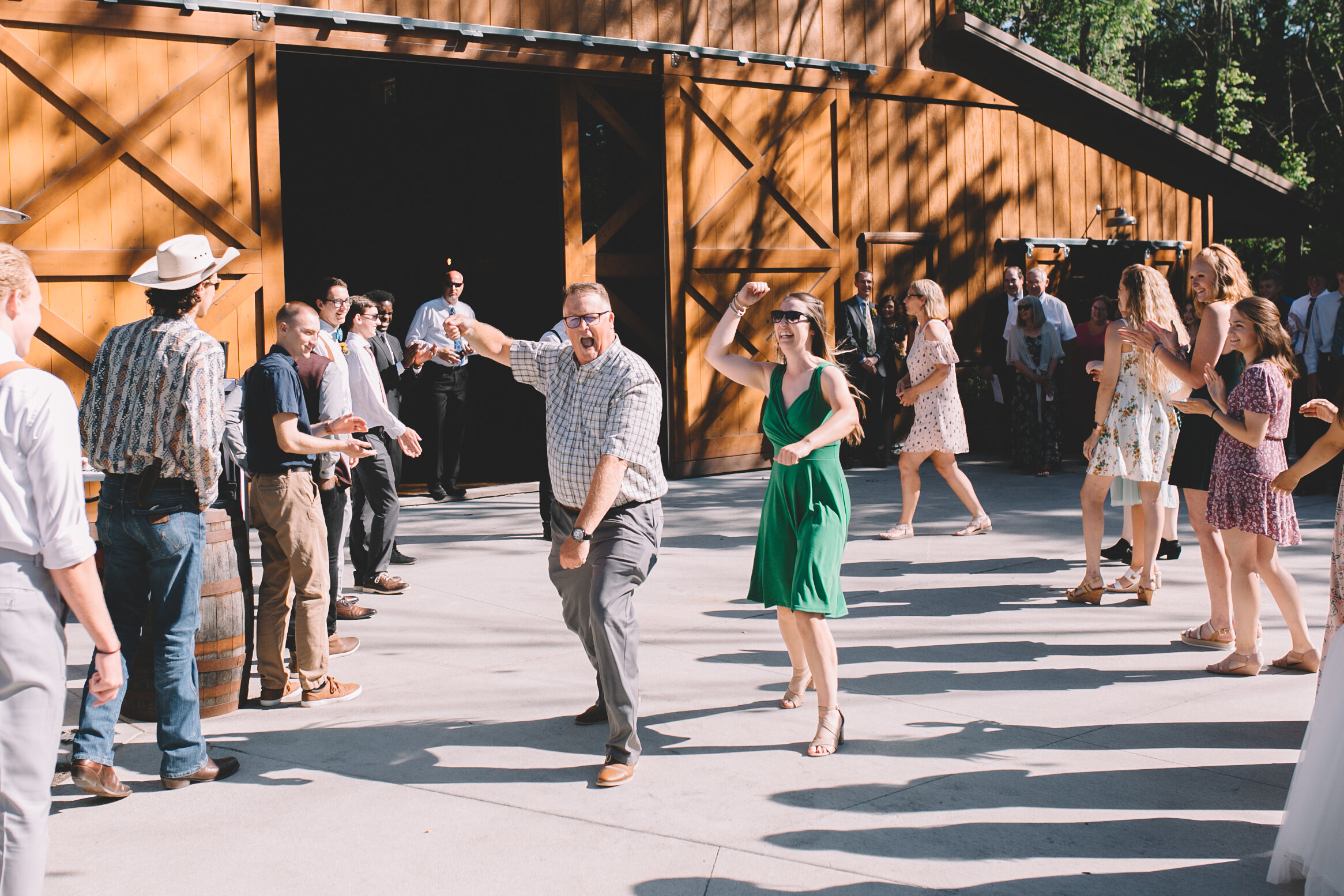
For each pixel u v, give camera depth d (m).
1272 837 3.42
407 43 9.52
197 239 3.87
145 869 3.31
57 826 3.61
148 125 8.40
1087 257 14.11
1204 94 26.70
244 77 8.82
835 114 11.98
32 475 2.59
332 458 5.22
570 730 4.42
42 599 2.64
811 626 4.11
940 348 7.89
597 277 11.03
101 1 8.21
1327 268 11.81
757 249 11.44
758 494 10.25
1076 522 8.72
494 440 13.78
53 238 8.09
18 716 2.60
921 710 4.59
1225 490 4.87
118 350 3.81
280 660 4.80
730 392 11.46
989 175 13.27
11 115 7.95
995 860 3.28
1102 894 3.08
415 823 3.59
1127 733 4.30
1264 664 5.14
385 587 6.68
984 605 6.28
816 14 11.80
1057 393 11.92
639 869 3.26
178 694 3.88
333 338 6.00
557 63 10.26
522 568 7.35
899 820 3.56
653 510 4.08
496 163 12.80
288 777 3.99
